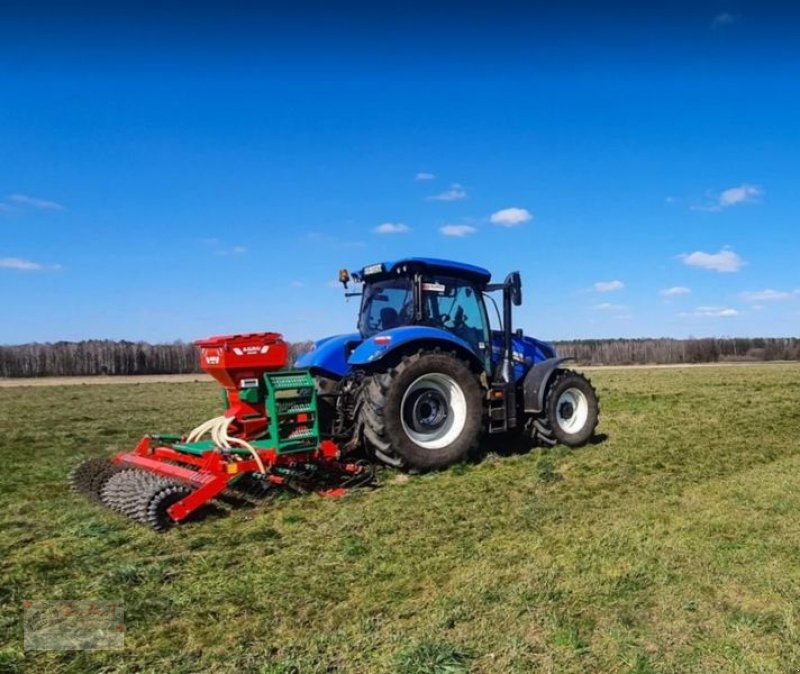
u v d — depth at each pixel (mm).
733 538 4090
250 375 5523
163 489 4484
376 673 2561
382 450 6059
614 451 7301
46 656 2736
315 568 3705
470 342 7133
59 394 18156
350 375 6750
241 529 4477
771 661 2613
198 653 2750
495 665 2604
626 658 2645
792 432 8492
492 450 7492
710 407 11453
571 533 4266
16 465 6906
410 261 6707
